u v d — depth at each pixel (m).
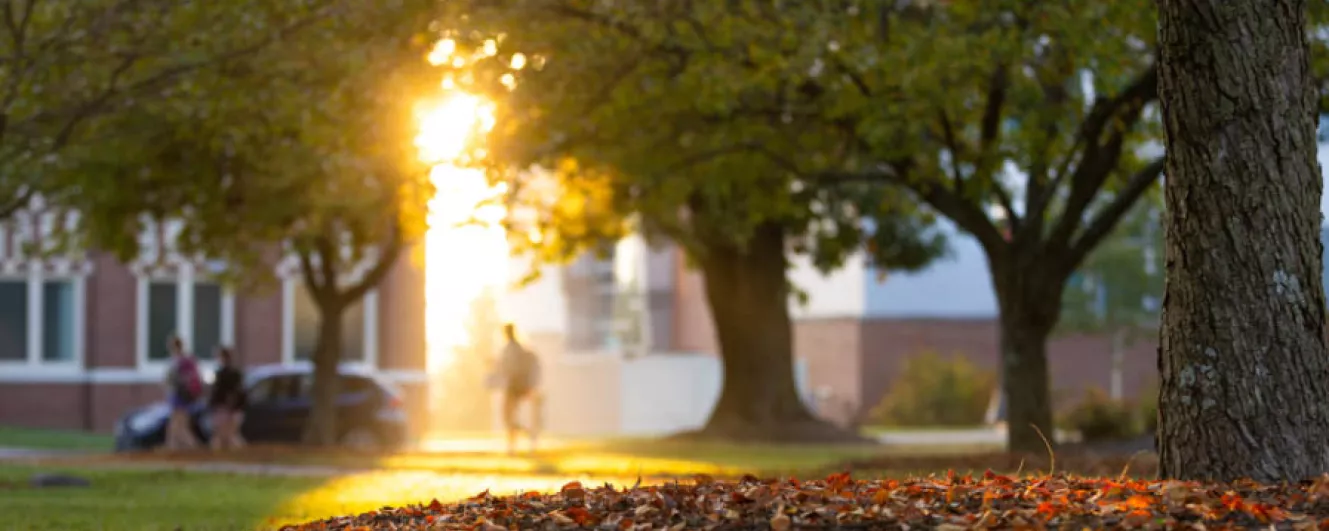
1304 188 11.26
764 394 39.69
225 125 21.27
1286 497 10.16
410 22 19.08
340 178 25.91
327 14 18.45
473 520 10.48
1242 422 11.18
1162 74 11.46
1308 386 11.19
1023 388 23.78
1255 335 11.18
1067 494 10.17
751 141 23.70
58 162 23.34
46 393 48.06
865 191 37.78
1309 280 11.24
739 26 20.19
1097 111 22.48
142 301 49.03
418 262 39.62
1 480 22.47
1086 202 23.22
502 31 18.95
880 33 21.45
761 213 27.02
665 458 29.98
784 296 40.00
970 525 9.26
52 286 48.31
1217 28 11.16
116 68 19.70
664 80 21.70
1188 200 11.33
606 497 10.85
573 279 81.75
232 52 18.72
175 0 18.14
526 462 27.94
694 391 67.06
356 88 19.58
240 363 49.91
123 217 29.84
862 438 39.47
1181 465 11.41
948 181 23.72
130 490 20.61
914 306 68.44
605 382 68.44
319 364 34.09
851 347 68.31
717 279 40.03
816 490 10.64
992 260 23.95
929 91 20.48
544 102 21.19
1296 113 11.26
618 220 30.92
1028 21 21.28
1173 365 11.48
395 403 37.44
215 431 32.94
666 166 24.48
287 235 31.86
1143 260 56.34
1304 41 11.38
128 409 48.66
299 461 28.19
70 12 18.52
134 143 23.02
